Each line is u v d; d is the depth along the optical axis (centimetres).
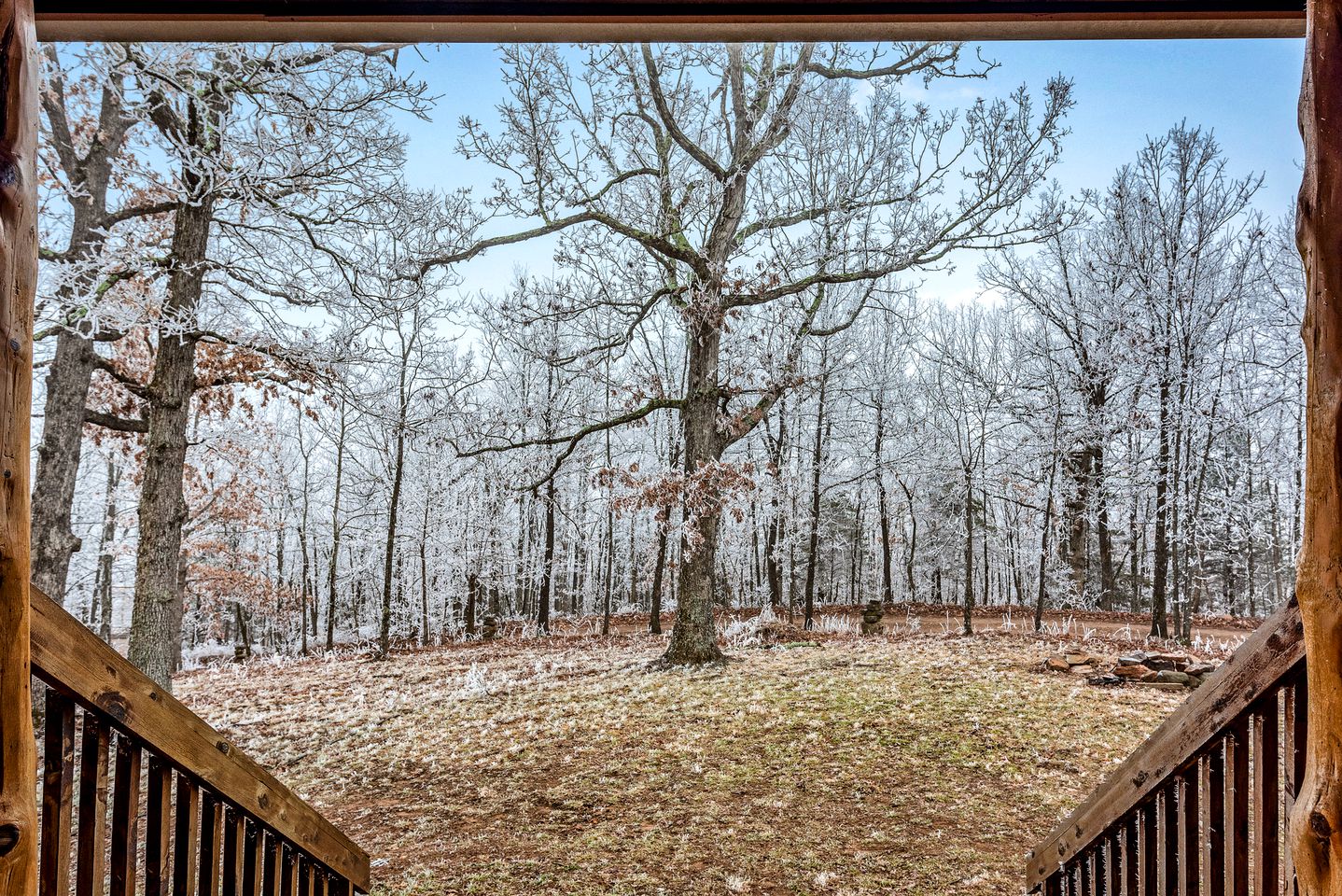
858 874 493
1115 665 1089
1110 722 834
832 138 1365
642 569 3036
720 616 2084
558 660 1459
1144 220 1697
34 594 161
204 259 938
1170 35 216
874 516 2964
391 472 1989
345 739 937
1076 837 281
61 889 168
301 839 245
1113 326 1789
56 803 168
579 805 644
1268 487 1927
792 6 206
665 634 1900
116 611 2661
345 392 1058
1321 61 130
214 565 2105
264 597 2177
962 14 208
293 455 2528
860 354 2239
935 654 1271
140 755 189
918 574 3145
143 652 874
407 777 764
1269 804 194
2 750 120
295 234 980
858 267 1341
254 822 228
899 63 1213
